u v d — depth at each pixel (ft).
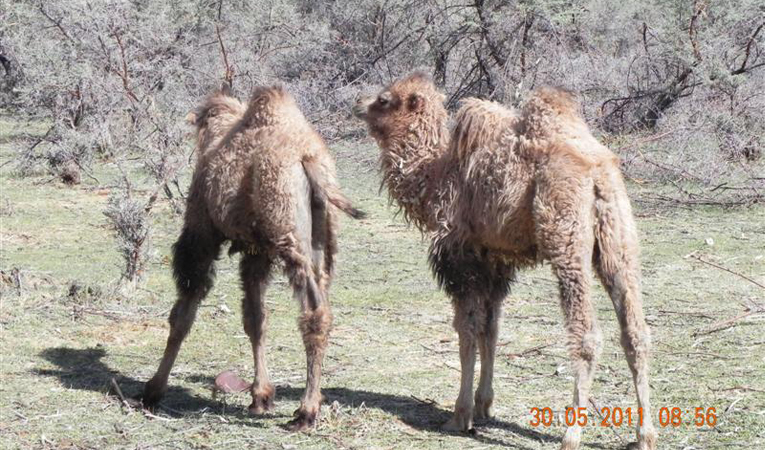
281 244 24.76
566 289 22.50
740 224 49.19
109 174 63.52
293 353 31.35
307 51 82.17
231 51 73.97
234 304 37.19
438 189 25.04
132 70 62.59
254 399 26.16
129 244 38.40
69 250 44.98
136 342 32.55
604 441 23.84
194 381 28.86
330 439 23.94
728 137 62.23
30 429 24.57
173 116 58.08
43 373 29.09
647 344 22.34
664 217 51.24
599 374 29.01
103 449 23.34
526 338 32.60
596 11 77.77
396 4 79.61
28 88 67.51
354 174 64.23
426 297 37.81
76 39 64.03
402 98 25.96
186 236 27.02
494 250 24.50
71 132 63.52
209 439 24.00
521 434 24.41
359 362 30.32
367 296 37.99
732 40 69.51
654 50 74.49
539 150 23.07
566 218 22.44
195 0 73.61
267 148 24.76
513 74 71.20
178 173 54.49
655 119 70.79
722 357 30.07
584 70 72.13
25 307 35.63
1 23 82.23
